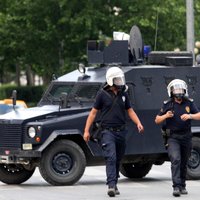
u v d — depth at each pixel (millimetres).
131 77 40938
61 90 41875
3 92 119688
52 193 36281
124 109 34312
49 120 38969
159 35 97188
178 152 34344
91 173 46750
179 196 34531
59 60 102625
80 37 97438
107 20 96625
